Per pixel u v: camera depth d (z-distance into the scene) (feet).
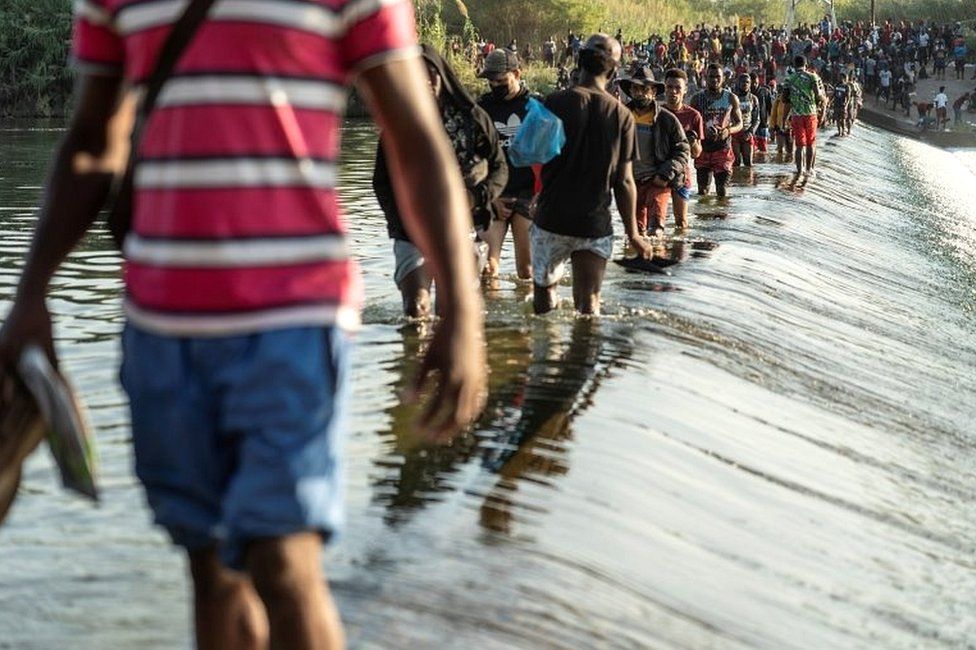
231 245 17.43
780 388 59.31
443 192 18.54
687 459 43.09
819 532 41.47
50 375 18.71
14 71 284.00
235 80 17.33
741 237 98.27
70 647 25.95
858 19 569.64
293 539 17.78
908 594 39.22
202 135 17.38
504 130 70.08
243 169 17.39
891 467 53.57
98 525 32.96
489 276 72.84
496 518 33.81
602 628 28.22
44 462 37.96
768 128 194.39
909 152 261.85
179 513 18.54
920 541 45.16
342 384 18.11
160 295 17.71
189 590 29.04
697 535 36.50
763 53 385.70
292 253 17.61
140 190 18.02
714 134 121.29
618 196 61.26
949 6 556.51
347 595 28.12
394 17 18.25
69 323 60.44
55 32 285.23
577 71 68.23
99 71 19.51
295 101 17.56
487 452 39.58
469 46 349.20
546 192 60.59
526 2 452.35
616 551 33.14
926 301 102.47
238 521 17.44
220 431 17.93
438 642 26.21
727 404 52.65
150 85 17.66
